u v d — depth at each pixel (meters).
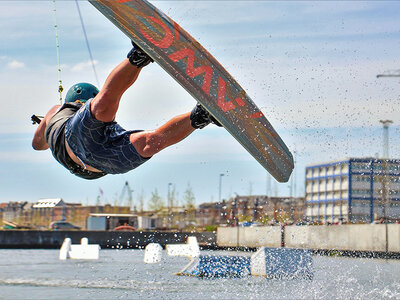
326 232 24.03
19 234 35.38
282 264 10.51
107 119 4.30
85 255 18.62
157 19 4.25
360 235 21.78
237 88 4.61
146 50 4.05
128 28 4.07
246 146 4.58
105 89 4.18
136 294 7.64
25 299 7.32
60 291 8.16
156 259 15.58
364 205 50.50
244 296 7.30
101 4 4.04
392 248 19.59
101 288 8.46
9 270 12.56
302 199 55.00
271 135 4.79
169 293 7.69
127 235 37.00
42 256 20.86
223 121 4.39
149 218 57.69
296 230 26.05
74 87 5.08
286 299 7.09
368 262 16.03
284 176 4.92
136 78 4.22
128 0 4.18
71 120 4.48
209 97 4.34
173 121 4.48
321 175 59.34
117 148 4.46
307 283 8.91
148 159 4.54
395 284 8.88
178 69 4.23
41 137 5.15
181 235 37.53
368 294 7.59
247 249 30.73
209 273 10.56
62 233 36.22
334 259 18.05
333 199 55.88
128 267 13.27
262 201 42.81
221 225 43.00
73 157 4.72
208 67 4.45
